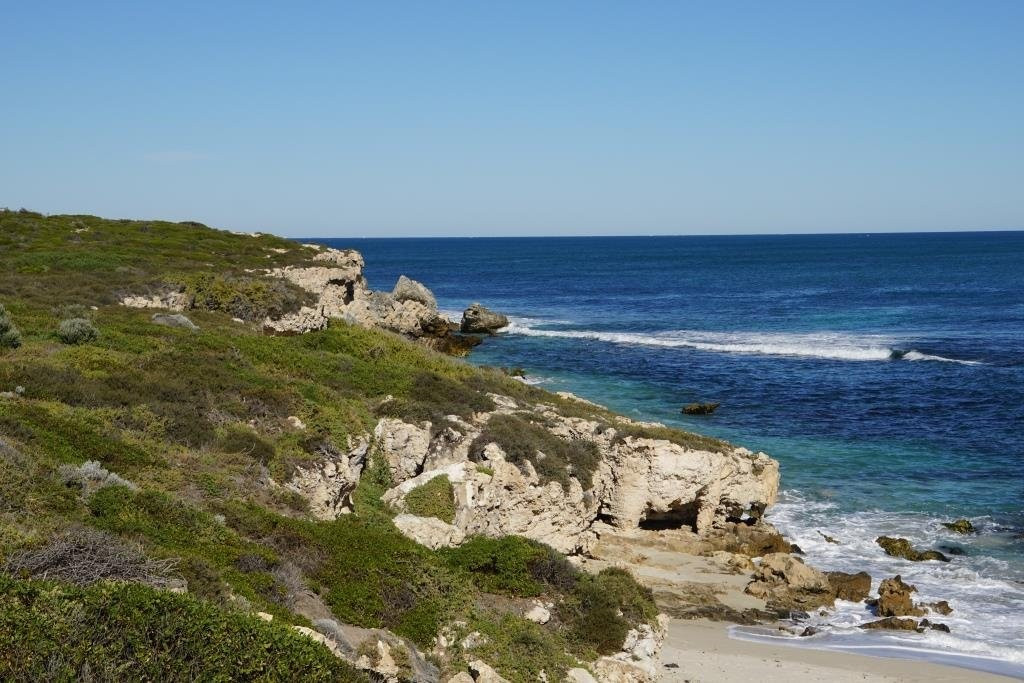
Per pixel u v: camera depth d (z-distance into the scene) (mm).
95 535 13109
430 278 174875
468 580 18969
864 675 21953
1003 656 23547
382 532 19812
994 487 38281
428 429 27922
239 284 45375
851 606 27578
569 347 80875
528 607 19000
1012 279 141875
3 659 9578
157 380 23781
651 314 106438
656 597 27500
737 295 128375
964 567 30219
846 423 50094
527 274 186625
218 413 22625
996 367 64812
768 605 27312
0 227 59562
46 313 31953
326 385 31422
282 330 43188
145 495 15820
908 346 75062
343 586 16266
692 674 21297
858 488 38562
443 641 16141
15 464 14883
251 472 19953
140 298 40594
